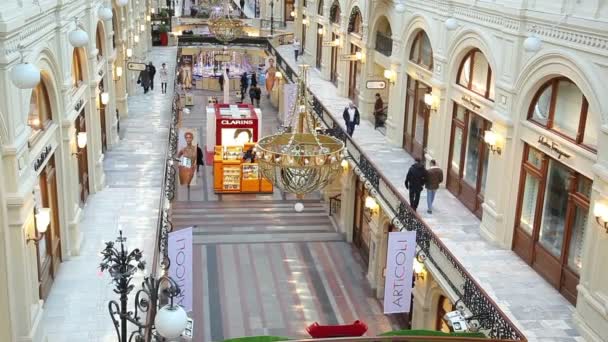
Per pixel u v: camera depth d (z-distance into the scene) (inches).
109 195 509.7
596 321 322.3
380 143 656.4
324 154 249.9
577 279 354.9
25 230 296.4
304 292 537.0
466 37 486.3
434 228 455.2
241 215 693.9
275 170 254.8
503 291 372.2
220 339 462.9
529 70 396.8
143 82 892.6
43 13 328.5
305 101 277.1
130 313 243.1
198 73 1309.1
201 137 939.3
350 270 580.7
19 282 289.9
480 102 467.8
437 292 421.1
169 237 374.6
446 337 280.2
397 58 636.7
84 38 371.6
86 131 492.7
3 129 275.3
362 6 750.5
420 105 599.8
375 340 276.1
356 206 632.4
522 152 414.0
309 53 1090.7
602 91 325.1
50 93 374.0
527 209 414.3
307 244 629.9
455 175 521.7
